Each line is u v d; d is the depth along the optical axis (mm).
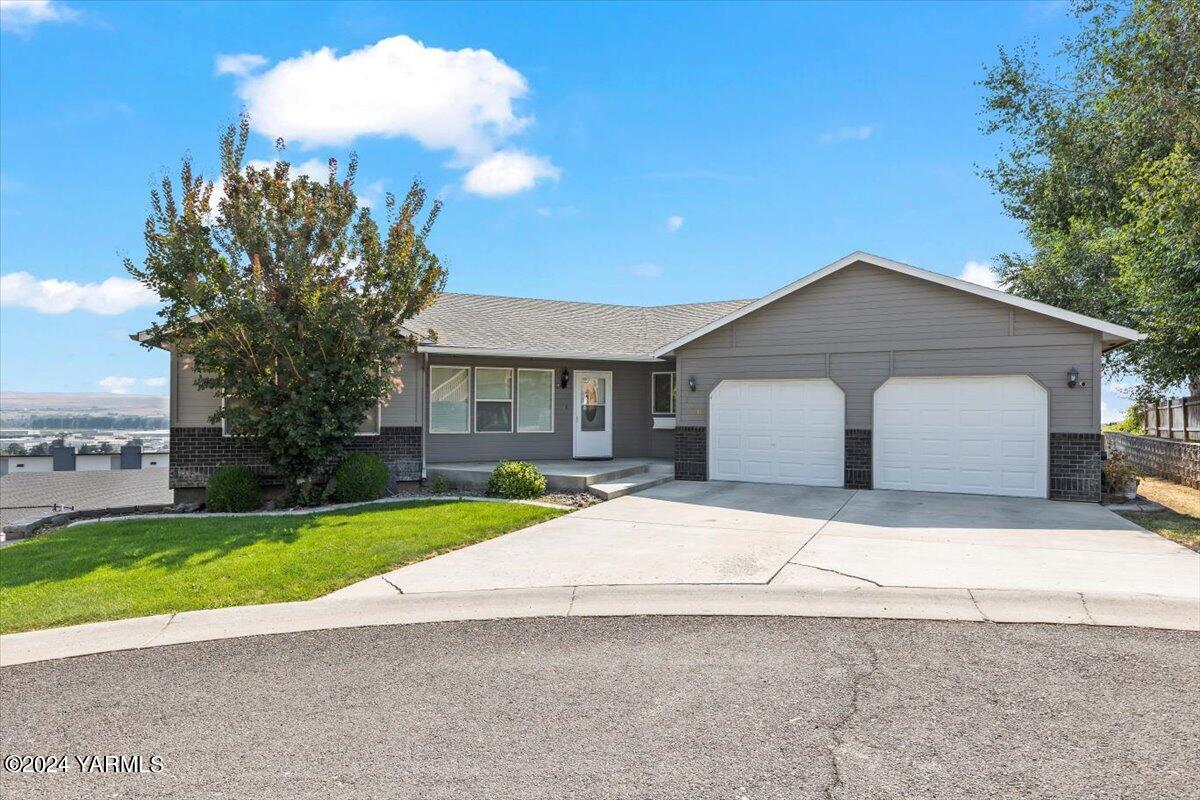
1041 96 18812
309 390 11117
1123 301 16312
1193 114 13664
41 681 4633
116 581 6812
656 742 3654
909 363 12633
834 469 13305
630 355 15656
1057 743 3572
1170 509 10938
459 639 5371
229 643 5316
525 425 16219
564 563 7453
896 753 3490
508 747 3625
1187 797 3051
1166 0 14336
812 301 13516
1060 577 6551
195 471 12656
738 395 14281
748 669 4664
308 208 11062
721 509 10898
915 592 6215
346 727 3893
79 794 3221
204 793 3213
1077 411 11375
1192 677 4418
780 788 3180
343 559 7469
